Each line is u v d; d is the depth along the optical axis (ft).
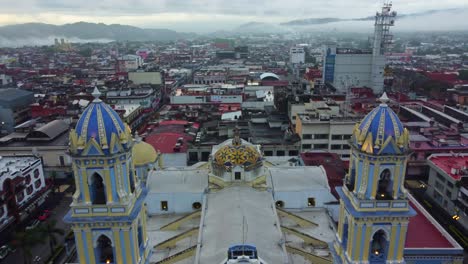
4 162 321.11
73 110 495.41
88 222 131.85
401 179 135.13
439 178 318.04
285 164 302.66
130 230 134.51
